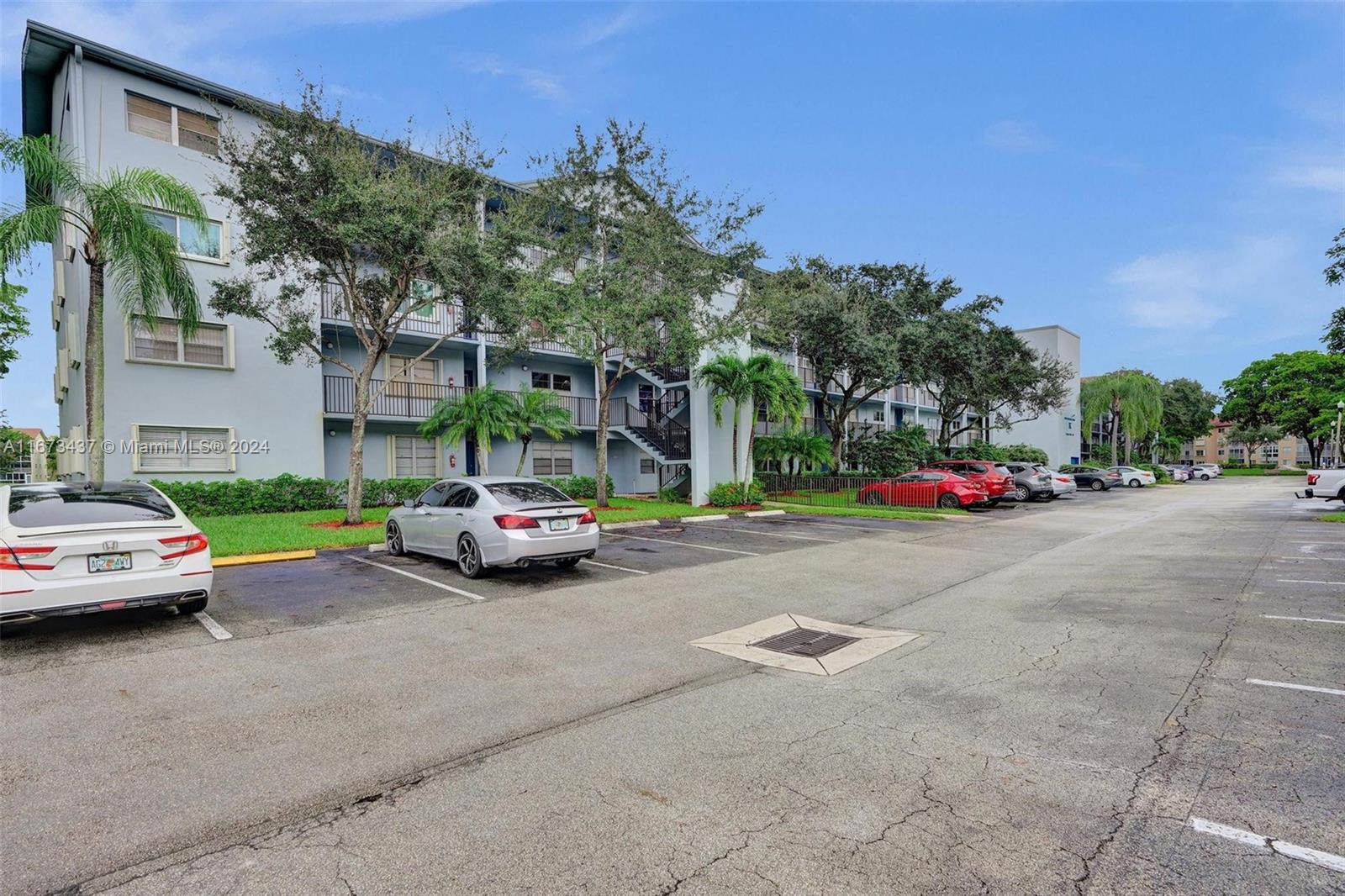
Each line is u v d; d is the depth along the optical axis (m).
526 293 15.89
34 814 3.24
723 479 22.55
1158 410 50.62
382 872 2.79
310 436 18.61
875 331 27.25
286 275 16.62
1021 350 34.56
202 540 6.60
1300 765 3.70
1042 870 2.79
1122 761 3.79
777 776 3.65
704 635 6.64
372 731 4.25
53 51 15.78
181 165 16.59
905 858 2.88
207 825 3.15
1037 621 7.14
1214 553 11.64
